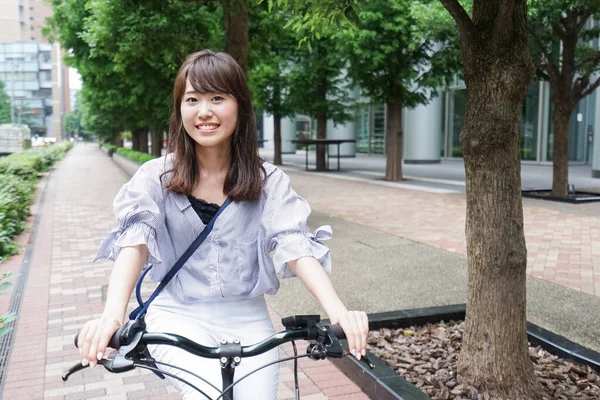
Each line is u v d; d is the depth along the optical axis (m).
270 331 2.06
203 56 1.99
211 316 2.00
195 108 1.93
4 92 92.12
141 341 1.56
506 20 3.22
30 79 110.75
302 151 46.72
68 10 15.95
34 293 6.12
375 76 17.20
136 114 23.83
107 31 10.84
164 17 10.07
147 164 2.03
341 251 8.08
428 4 13.99
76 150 69.31
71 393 3.75
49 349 4.51
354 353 1.58
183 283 2.01
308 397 3.64
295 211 1.96
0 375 4.03
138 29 10.16
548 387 3.60
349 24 4.03
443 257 7.59
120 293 1.71
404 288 6.14
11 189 11.27
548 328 4.84
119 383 3.91
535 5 11.13
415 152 27.19
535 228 9.55
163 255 1.99
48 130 126.31
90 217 11.98
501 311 3.49
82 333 1.56
